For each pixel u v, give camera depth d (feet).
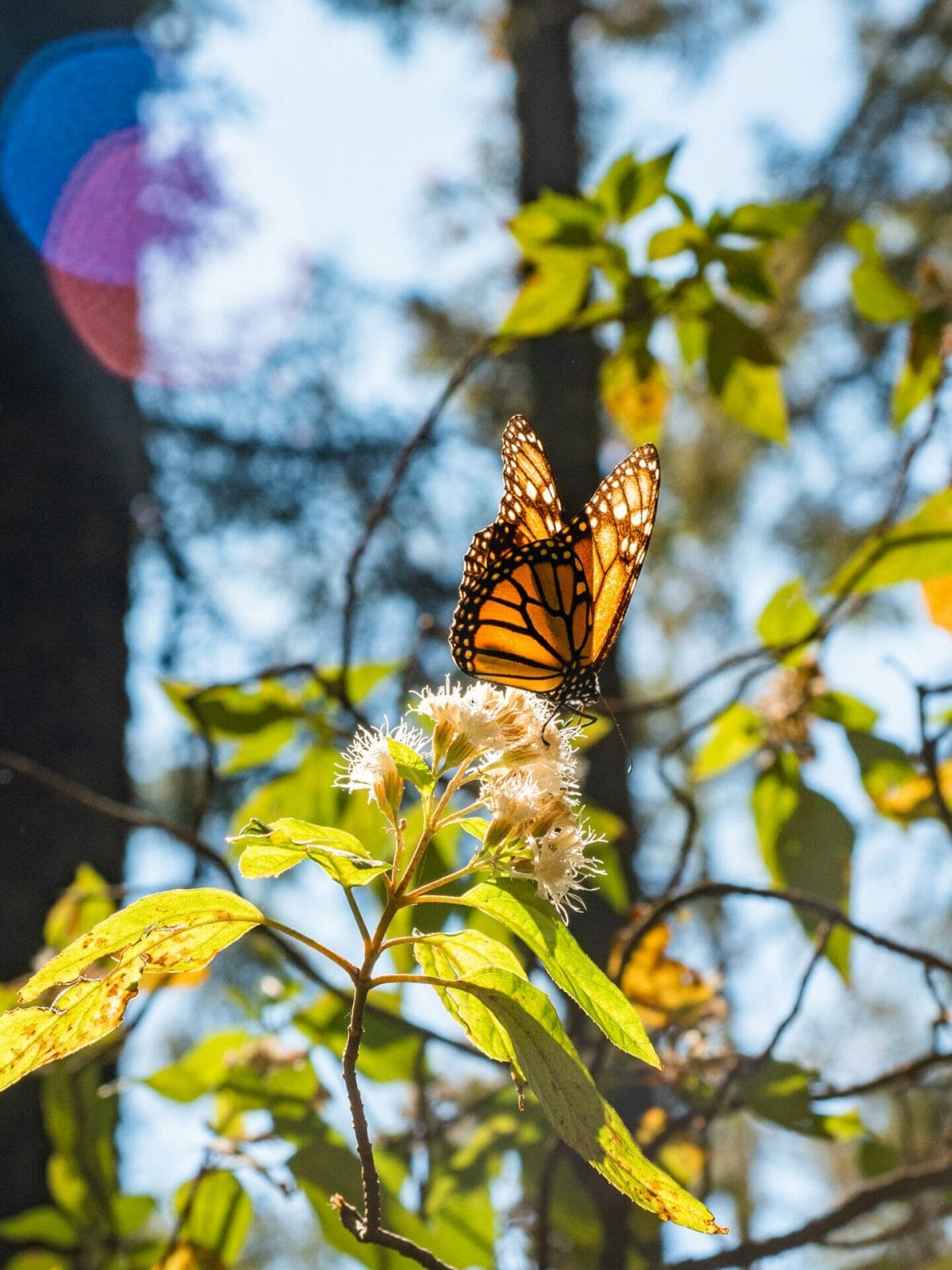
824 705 1.83
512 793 1.38
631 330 1.90
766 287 1.83
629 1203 1.71
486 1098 1.81
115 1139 1.86
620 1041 1.31
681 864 1.79
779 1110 1.70
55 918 1.95
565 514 2.80
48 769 2.22
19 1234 1.82
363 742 1.42
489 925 1.74
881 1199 1.62
